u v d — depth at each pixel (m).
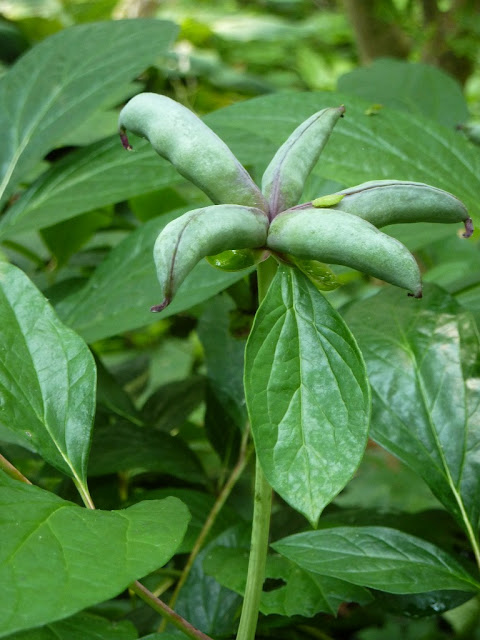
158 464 0.51
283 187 0.33
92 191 0.49
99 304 0.46
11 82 0.55
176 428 0.58
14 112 0.53
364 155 0.46
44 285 0.64
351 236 0.31
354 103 0.48
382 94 0.68
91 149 0.52
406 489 0.78
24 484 0.34
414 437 0.41
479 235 0.48
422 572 0.38
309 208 0.32
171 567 0.52
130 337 0.85
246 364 0.33
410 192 0.32
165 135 0.33
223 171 0.33
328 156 0.46
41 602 0.29
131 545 0.31
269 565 0.42
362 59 1.07
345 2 1.04
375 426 0.41
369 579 0.37
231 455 0.54
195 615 0.43
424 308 0.44
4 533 0.31
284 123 0.47
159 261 0.30
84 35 0.57
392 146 0.47
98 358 0.56
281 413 0.32
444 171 0.47
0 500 0.32
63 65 0.55
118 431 0.52
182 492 0.50
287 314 0.33
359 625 0.55
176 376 0.83
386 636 0.65
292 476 0.32
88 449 0.37
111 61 0.54
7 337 0.38
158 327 0.85
